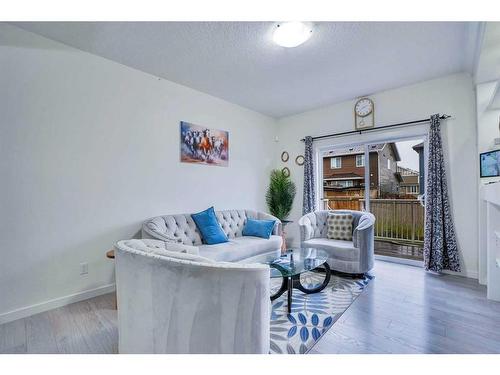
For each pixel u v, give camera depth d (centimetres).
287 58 277
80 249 253
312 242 342
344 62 287
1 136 211
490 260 242
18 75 220
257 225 369
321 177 464
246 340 116
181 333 115
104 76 274
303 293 264
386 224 449
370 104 386
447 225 316
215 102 393
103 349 170
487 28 194
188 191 354
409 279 301
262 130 478
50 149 236
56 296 237
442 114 328
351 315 214
